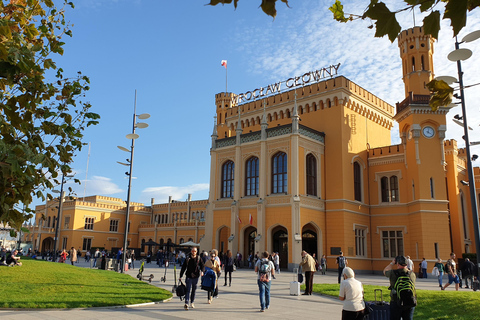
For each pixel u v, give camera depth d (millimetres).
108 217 76188
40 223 73250
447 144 40062
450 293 15945
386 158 41031
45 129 7191
